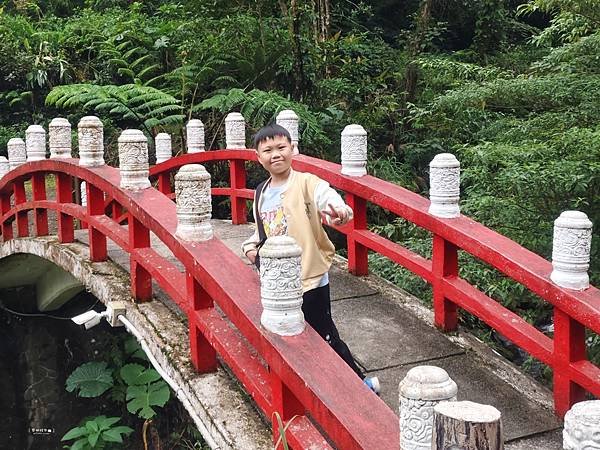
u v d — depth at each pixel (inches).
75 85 329.7
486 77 244.5
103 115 354.6
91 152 164.1
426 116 287.7
